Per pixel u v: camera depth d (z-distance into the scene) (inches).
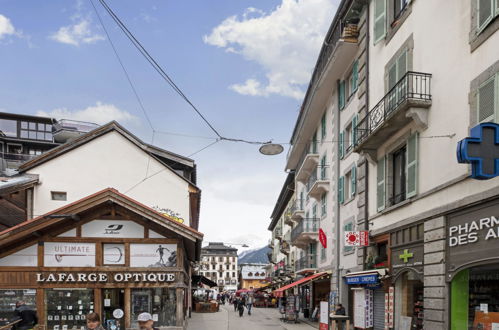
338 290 807.7
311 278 882.1
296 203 1509.6
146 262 572.7
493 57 350.3
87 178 828.6
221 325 884.0
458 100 398.6
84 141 838.5
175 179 866.8
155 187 856.3
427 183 446.6
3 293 540.1
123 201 564.7
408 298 507.5
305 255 1269.7
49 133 1823.3
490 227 341.4
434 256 420.5
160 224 568.7
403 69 506.0
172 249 579.5
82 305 552.7
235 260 5723.4
